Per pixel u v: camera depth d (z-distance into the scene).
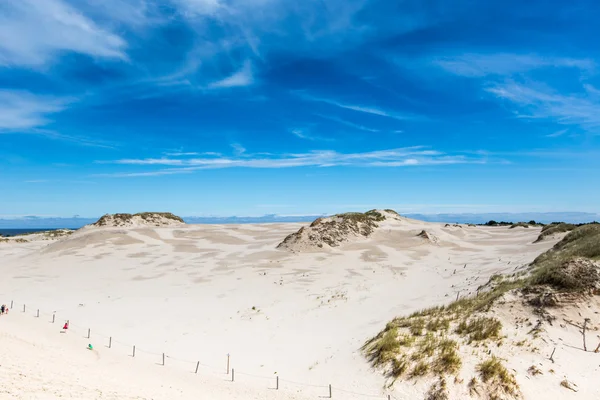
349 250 51.69
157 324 25.86
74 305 30.23
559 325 17.81
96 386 12.89
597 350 16.22
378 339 19.62
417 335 19.14
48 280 38.78
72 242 60.50
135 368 17.94
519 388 14.17
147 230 70.19
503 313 19.64
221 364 19.56
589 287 19.19
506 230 73.06
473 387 14.36
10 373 11.86
